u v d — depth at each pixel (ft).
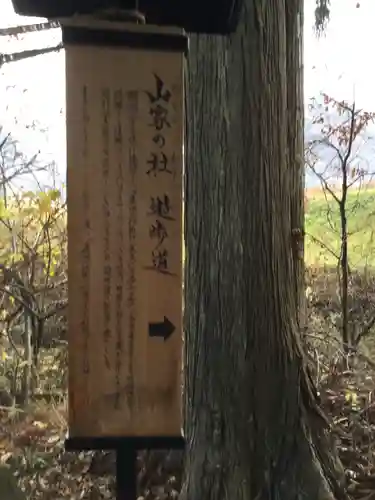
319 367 15.26
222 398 9.96
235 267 9.78
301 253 11.23
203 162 9.87
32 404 14.79
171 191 6.11
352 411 13.67
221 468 9.83
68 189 5.98
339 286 17.61
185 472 10.44
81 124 5.97
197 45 9.64
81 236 6.04
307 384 10.34
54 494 11.20
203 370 10.17
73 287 6.06
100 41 5.91
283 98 9.92
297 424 9.98
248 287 9.78
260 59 9.47
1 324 15.51
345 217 17.24
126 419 6.17
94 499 11.05
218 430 9.97
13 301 15.19
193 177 10.05
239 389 9.88
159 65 6.01
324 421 10.43
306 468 9.75
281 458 9.79
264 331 9.86
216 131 9.65
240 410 9.87
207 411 10.08
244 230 9.70
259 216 9.69
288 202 10.37
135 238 6.09
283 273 10.12
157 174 6.08
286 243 10.19
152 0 6.39
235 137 9.54
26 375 14.70
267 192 9.71
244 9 9.39
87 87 5.94
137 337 6.14
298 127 12.62
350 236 17.88
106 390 6.14
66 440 6.11
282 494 9.61
